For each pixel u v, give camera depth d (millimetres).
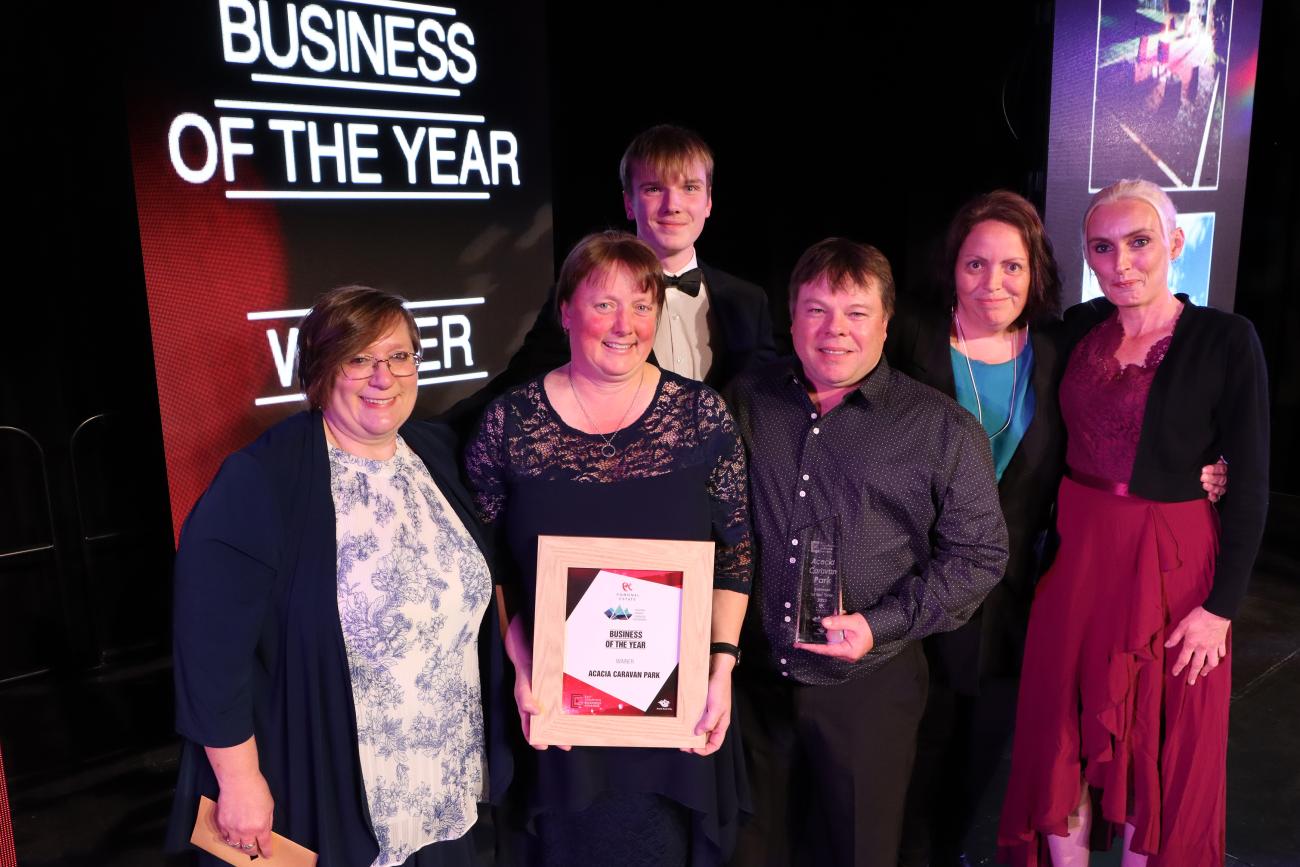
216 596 1605
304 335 1718
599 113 4906
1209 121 4246
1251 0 4312
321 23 3387
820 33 4934
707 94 5102
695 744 1810
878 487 1936
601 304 1761
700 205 2609
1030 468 2344
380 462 1785
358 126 3520
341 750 1698
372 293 1737
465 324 3938
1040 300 2271
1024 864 2473
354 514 1720
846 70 4914
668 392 1858
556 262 4980
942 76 4652
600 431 1835
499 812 2061
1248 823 2891
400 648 1723
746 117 5121
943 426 1933
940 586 1915
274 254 3357
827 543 1958
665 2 4910
